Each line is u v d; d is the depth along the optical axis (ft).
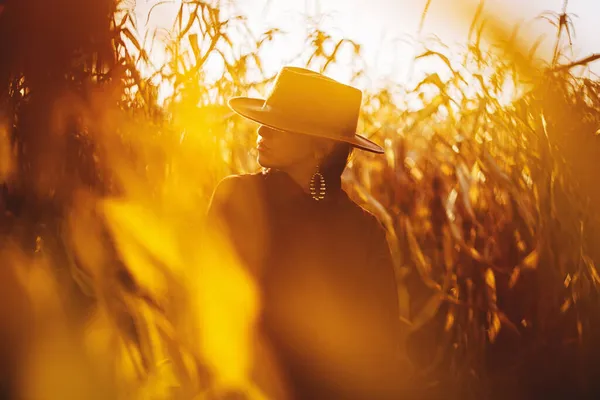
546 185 9.58
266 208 6.28
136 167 7.52
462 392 9.21
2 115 6.47
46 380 6.32
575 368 9.48
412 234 9.50
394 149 9.97
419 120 10.24
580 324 9.23
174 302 7.25
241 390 6.27
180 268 7.27
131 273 6.93
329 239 6.39
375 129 10.96
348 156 6.76
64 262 6.57
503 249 9.57
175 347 6.79
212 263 6.21
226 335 6.23
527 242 9.80
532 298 9.59
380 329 6.50
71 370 6.41
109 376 6.60
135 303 6.75
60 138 6.59
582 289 9.44
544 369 9.45
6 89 6.45
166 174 8.25
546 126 9.98
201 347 6.38
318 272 6.28
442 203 9.73
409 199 9.80
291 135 6.38
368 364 6.37
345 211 6.59
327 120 6.41
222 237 6.21
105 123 6.88
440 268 9.66
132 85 7.39
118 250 6.84
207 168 8.86
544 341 9.39
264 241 6.21
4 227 6.45
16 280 6.31
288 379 6.17
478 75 10.31
